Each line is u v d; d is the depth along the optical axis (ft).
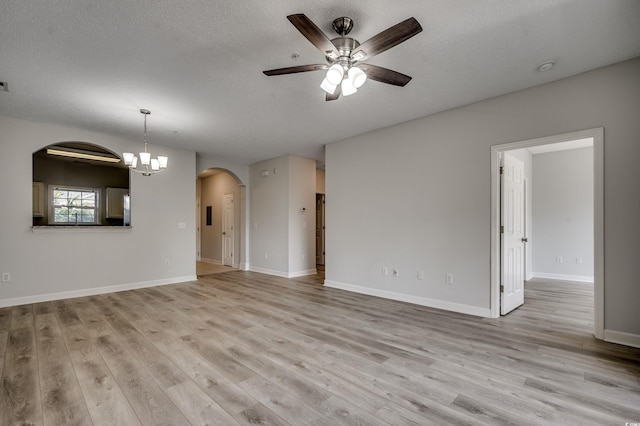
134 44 8.00
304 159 21.95
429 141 13.34
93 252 15.58
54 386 6.77
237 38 7.79
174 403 6.16
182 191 19.02
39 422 5.58
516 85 10.55
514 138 11.05
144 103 11.82
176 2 6.49
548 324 10.92
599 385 6.82
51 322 11.12
